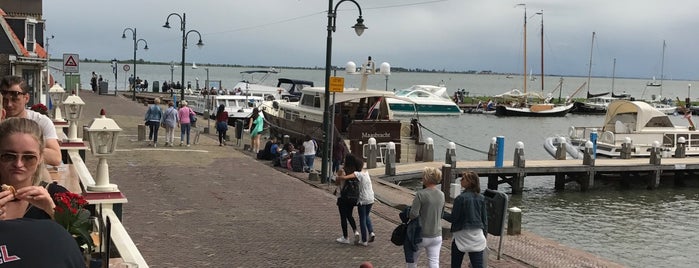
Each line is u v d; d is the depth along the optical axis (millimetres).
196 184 18172
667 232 20500
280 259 11391
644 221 22312
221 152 25375
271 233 13188
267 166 22484
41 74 32938
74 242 2820
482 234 9477
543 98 88938
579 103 87250
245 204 15906
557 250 13453
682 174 30844
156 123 25797
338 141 23875
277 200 16656
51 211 3922
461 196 9469
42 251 2662
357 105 31812
